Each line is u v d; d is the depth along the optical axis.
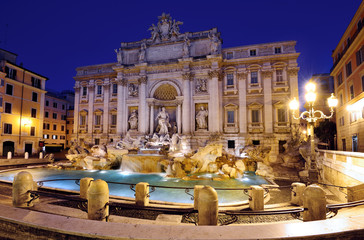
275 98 32.38
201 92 34.12
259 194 8.97
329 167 15.10
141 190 9.35
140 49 37.91
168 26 37.12
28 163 27.72
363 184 8.60
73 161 26.25
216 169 21.23
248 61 33.44
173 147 27.48
